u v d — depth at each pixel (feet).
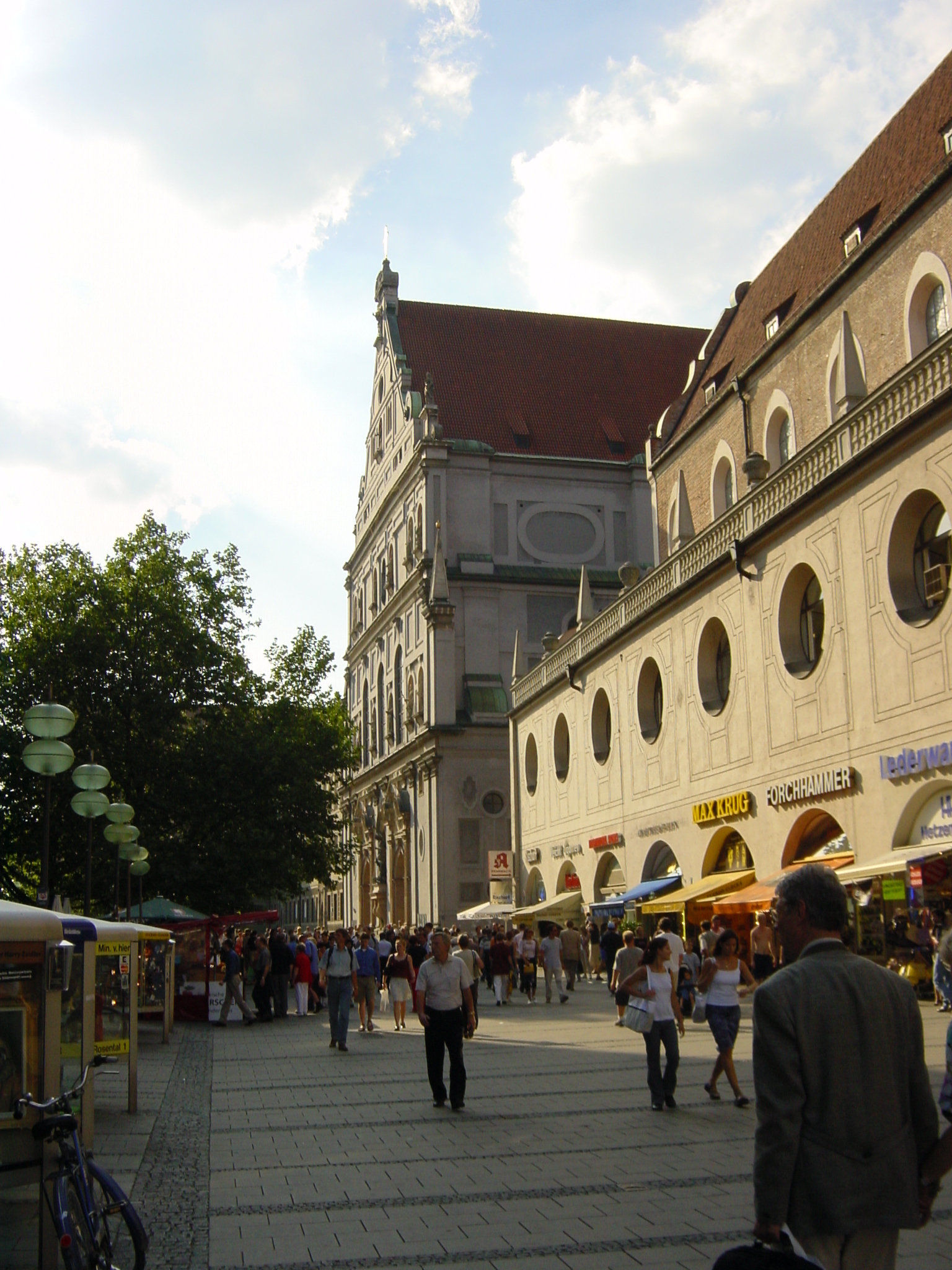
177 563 178.40
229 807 171.42
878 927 80.84
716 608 107.96
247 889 168.55
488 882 228.63
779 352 120.98
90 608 170.91
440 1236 29.30
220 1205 33.58
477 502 240.32
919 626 77.41
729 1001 47.62
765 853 97.76
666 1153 38.40
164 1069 70.03
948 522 77.20
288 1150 41.78
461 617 236.22
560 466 244.63
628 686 131.44
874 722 82.33
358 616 313.12
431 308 273.75
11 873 181.27
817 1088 15.38
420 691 244.83
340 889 331.98
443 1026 49.80
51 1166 27.17
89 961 39.47
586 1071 60.39
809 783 89.71
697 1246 27.68
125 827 99.91
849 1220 14.97
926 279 94.17
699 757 111.45
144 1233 25.57
